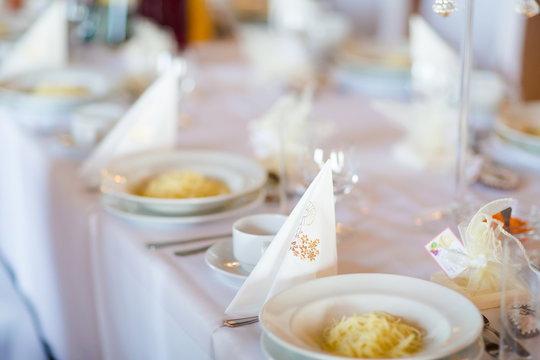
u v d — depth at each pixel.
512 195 1.40
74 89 1.98
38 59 2.21
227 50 2.82
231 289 1.12
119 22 2.68
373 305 1.01
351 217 1.34
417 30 1.83
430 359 0.90
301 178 1.24
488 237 1.08
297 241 1.08
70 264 1.50
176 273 1.16
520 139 1.55
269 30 2.78
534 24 2.29
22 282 1.93
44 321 1.77
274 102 2.07
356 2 3.76
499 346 0.99
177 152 1.51
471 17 1.26
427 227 1.30
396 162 1.59
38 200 1.66
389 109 1.70
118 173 1.42
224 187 1.40
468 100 1.29
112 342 1.42
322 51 2.66
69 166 1.56
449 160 1.58
